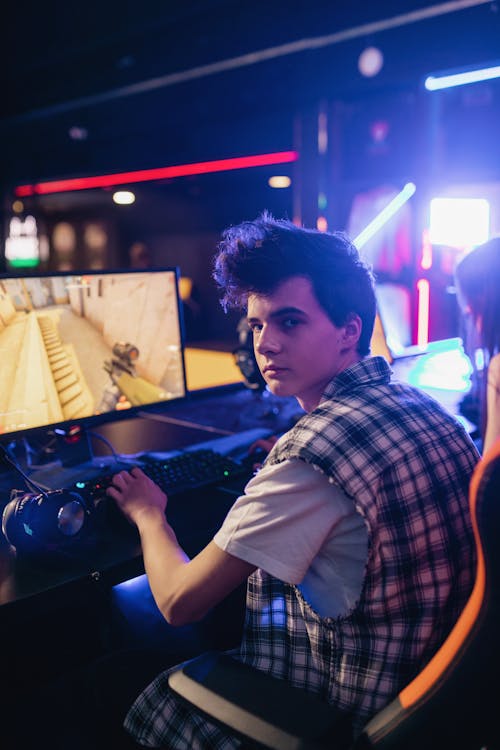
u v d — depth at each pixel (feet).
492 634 2.39
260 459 5.74
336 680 3.12
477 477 2.33
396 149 16.88
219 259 3.52
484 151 14.96
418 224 15.47
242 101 19.81
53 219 30.40
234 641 5.29
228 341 20.92
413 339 11.52
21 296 5.10
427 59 15.30
